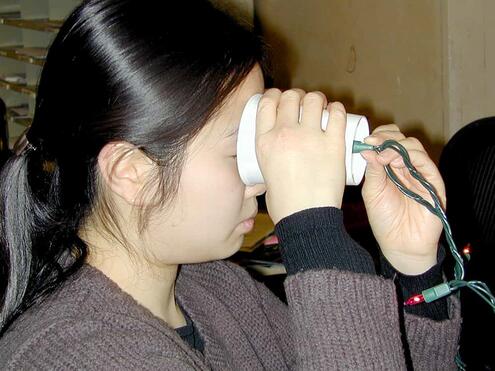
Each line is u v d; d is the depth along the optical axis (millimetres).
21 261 861
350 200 2039
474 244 1507
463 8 2250
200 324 974
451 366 1018
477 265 1473
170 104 795
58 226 865
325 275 786
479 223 1525
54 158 863
